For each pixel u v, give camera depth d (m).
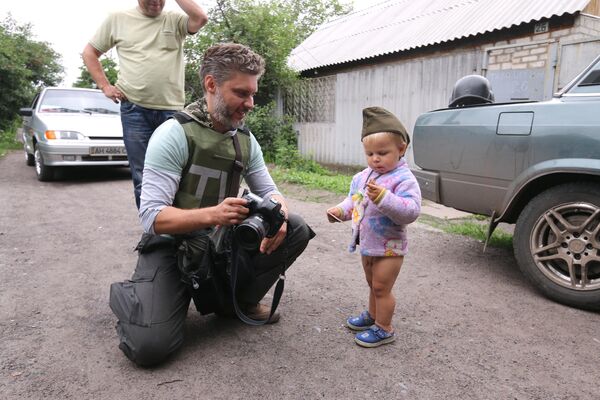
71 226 4.93
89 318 2.71
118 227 4.90
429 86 8.45
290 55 12.62
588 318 2.75
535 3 7.26
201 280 2.22
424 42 8.22
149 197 2.13
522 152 3.06
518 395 1.98
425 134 3.73
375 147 2.24
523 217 3.12
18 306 2.87
